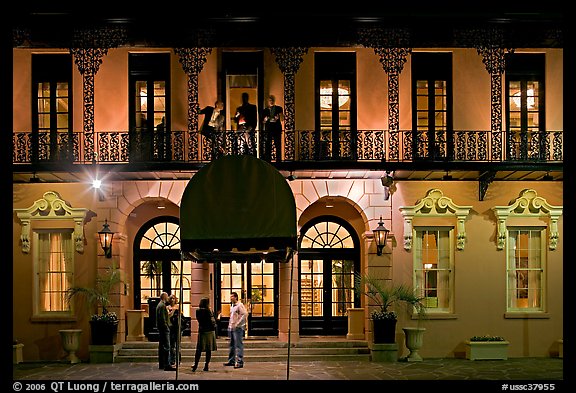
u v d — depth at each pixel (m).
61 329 22.33
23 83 22.77
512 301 22.83
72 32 21.28
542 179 22.64
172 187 22.70
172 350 20.11
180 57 21.80
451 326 22.44
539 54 23.12
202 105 22.83
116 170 21.12
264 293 23.83
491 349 21.89
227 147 21.66
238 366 19.97
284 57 21.75
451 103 22.80
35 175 21.67
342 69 22.92
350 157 22.09
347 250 24.08
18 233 22.61
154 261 23.80
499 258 22.69
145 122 22.88
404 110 22.69
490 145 22.59
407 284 22.48
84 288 21.92
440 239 22.91
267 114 21.84
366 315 22.55
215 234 15.83
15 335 22.28
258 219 15.77
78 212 22.50
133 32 21.34
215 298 23.36
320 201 23.92
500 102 21.89
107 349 21.45
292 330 22.61
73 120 22.72
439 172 22.06
